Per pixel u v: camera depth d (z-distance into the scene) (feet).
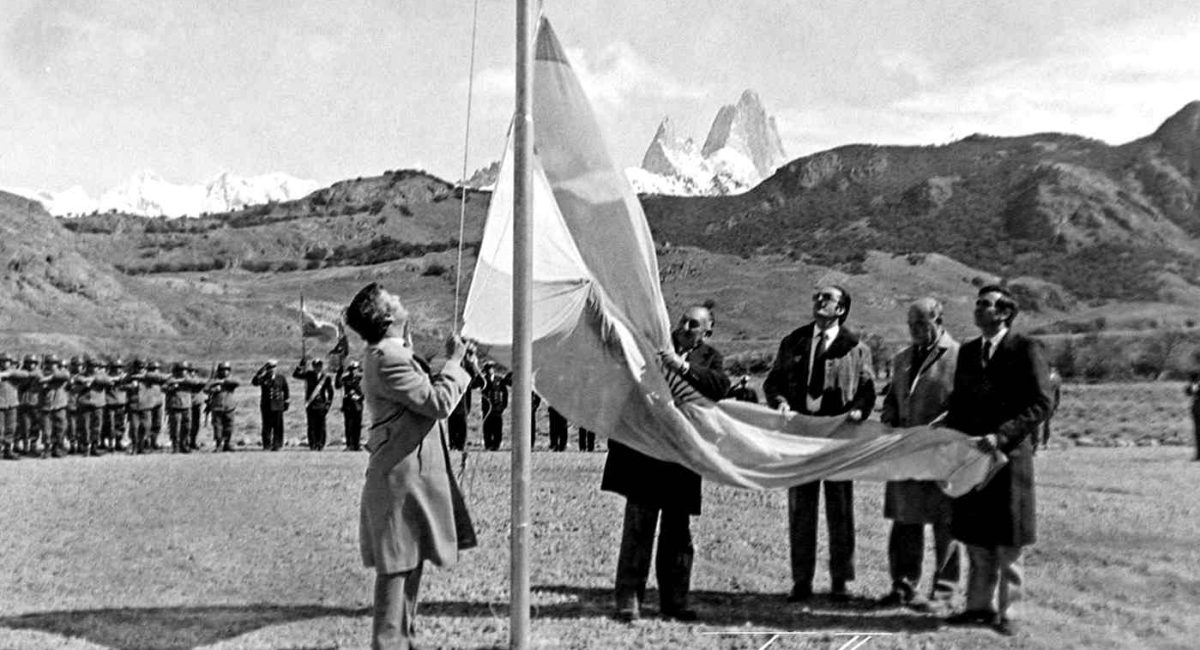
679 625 29.09
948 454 28.89
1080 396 158.81
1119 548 40.37
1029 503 28.45
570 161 30.63
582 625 28.99
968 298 365.40
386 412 24.34
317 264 638.94
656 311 30.14
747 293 365.40
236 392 177.27
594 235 30.37
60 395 87.86
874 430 30.30
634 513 29.53
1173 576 35.35
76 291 330.75
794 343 32.17
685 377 29.76
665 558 29.91
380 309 24.76
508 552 40.06
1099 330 233.96
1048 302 359.05
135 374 94.22
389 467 24.22
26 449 87.56
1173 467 75.10
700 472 29.55
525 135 23.40
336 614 30.91
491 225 28.43
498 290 27.94
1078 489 60.54
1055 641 27.17
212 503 53.62
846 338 31.91
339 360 25.48
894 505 31.30
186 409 95.30
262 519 48.44
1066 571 36.29
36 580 35.29
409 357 24.32
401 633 24.56
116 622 29.73
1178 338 214.48
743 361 215.92
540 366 29.35
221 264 652.07
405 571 24.26
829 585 34.81
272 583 35.01
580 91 30.78
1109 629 28.60
